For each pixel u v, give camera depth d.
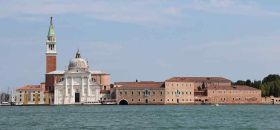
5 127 172.50
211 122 192.88
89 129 163.88
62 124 184.50
